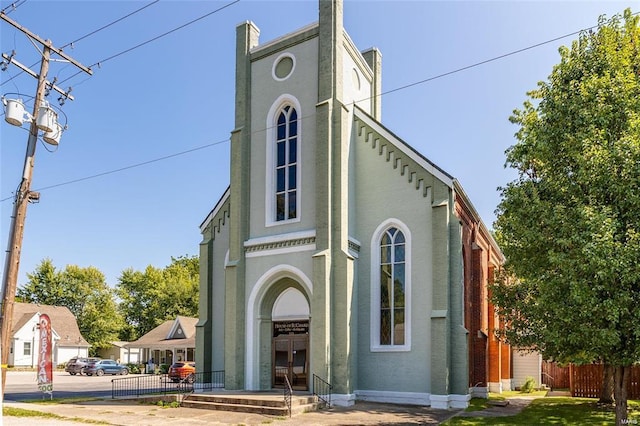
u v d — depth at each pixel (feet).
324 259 70.03
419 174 74.79
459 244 71.31
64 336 215.92
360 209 78.54
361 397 72.64
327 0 78.38
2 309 56.59
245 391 73.61
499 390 95.71
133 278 269.64
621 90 47.32
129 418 56.65
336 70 77.05
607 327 43.80
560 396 84.79
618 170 43.83
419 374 69.87
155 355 204.54
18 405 66.33
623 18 53.52
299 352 75.56
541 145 50.93
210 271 88.58
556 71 54.95
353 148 80.18
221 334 85.76
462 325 69.56
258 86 84.69
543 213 48.70
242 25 87.35
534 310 53.72
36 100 61.21
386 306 74.79
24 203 59.41
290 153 80.48
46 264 260.01
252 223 80.69
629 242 40.83
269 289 78.07
